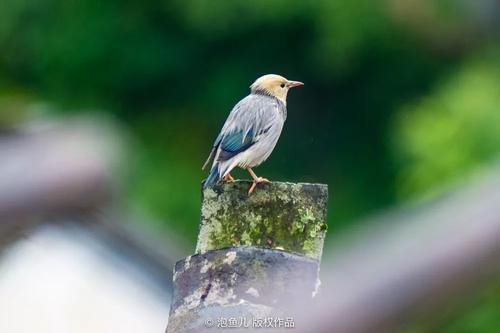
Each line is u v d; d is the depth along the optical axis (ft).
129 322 35.76
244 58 98.37
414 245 19.95
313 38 96.99
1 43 97.19
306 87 98.99
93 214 33.47
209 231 19.54
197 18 96.17
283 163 98.73
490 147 60.85
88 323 35.68
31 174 32.24
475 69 87.20
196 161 95.35
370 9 94.58
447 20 93.86
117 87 97.71
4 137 33.94
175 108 98.43
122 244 34.81
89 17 96.99
